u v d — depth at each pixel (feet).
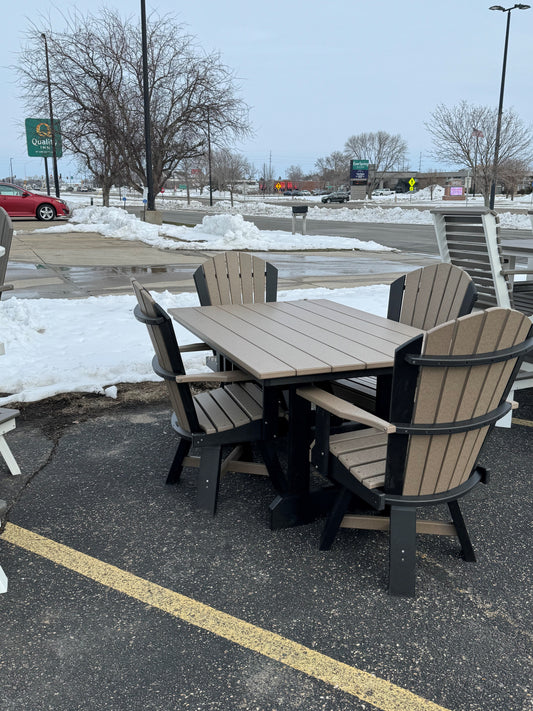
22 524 9.64
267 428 9.72
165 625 7.28
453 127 90.79
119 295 27.58
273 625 7.28
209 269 14.07
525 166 102.99
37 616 7.46
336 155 379.55
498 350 7.09
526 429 13.76
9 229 11.21
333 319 12.01
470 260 14.14
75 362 17.34
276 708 6.06
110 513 9.99
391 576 7.84
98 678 6.45
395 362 6.90
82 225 70.18
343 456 8.40
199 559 8.68
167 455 12.23
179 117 81.25
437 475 7.70
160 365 10.07
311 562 8.64
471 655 6.82
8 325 20.90
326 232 80.94
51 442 12.82
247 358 8.90
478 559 8.77
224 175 256.32
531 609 7.66
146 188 73.67
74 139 84.28
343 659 6.73
